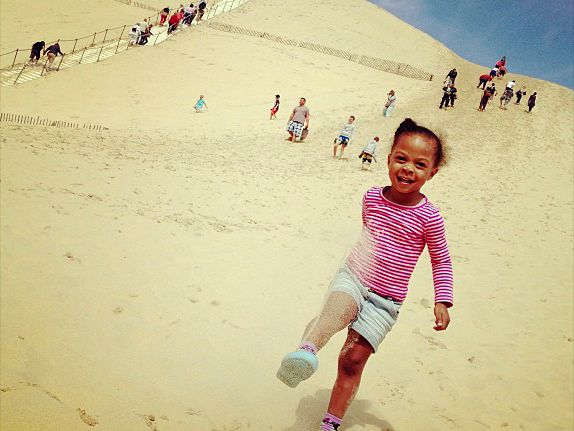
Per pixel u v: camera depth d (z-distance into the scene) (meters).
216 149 14.57
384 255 2.44
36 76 22.89
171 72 25.88
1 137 9.29
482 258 9.05
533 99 27.05
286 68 28.83
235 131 18.83
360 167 14.88
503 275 8.32
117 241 5.23
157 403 2.74
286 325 4.18
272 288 4.96
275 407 2.93
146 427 2.50
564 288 8.34
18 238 4.71
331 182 12.24
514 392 4.38
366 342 2.43
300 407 2.98
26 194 6.08
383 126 21.34
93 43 28.97
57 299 3.74
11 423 2.24
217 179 9.91
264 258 5.85
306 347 2.03
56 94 21.08
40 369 2.82
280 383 3.22
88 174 7.87
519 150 20.47
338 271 2.53
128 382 2.88
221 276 4.95
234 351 3.52
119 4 39.44
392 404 3.44
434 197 13.19
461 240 9.98
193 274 4.82
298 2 44.09
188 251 5.45
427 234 2.43
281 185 10.73
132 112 20.12
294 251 6.42
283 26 37.53
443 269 2.45
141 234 5.62
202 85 24.75
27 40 28.70
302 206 9.25
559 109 29.28
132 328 3.54
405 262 2.45
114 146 11.66
